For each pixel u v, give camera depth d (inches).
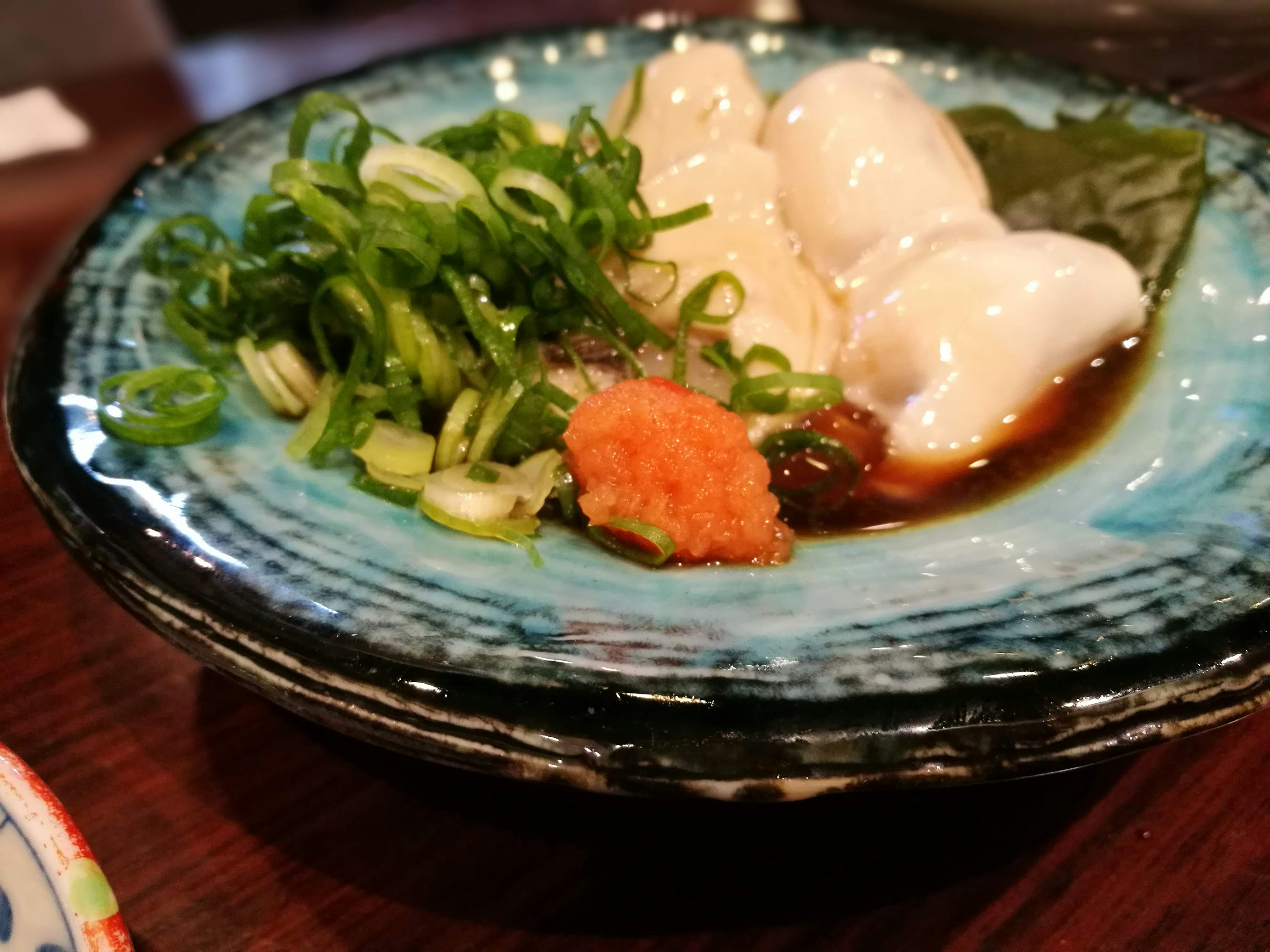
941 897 5.5
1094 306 7.2
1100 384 7.2
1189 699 4.8
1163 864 5.6
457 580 5.3
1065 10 11.0
